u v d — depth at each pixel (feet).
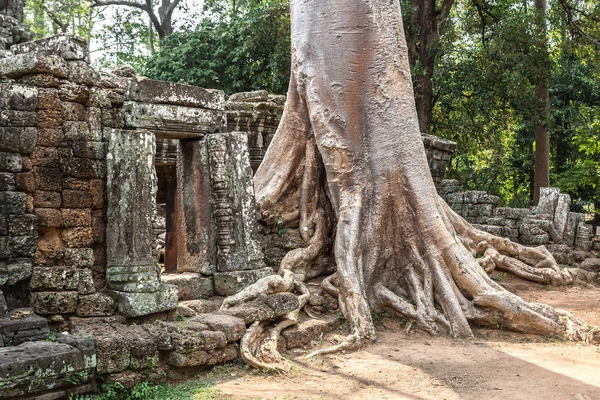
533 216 49.70
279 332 24.30
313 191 34.12
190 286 26.40
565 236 48.57
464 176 78.48
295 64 33.83
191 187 27.89
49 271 20.38
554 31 78.28
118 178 22.12
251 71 66.03
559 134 82.28
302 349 24.89
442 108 76.33
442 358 24.25
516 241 47.09
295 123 34.32
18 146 20.20
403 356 24.50
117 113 23.72
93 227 22.07
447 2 66.64
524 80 63.77
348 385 20.25
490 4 74.18
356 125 32.17
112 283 21.98
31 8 82.33
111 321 21.16
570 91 80.94
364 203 31.68
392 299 30.14
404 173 31.35
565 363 23.81
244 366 21.77
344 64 32.22
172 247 35.01
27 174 20.43
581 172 74.28
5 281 19.27
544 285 39.86
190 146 27.86
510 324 28.81
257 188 33.60
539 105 67.51
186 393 18.92
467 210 51.60
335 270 33.76
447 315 29.12
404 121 31.86
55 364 16.69
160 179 39.34
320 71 32.60
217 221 27.43
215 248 27.50
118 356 18.58
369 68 32.12
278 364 21.75
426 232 30.73
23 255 20.07
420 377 21.40
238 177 27.68
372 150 31.83
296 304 25.25
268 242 32.35
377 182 31.58
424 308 29.37
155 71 68.54
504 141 84.84
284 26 62.39
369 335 26.84
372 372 21.91
